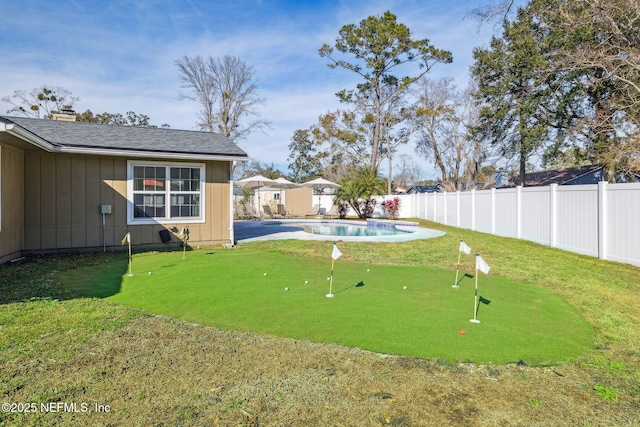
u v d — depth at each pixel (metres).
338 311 4.70
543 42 18.70
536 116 21.56
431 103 32.84
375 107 31.53
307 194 32.41
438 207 21.06
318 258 8.77
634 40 13.06
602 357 3.60
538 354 3.60
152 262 8.05
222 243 11.30
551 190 11.04
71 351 3.39
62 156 9.59
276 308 4.82
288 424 2.38
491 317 4.59
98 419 2.38
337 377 3.02
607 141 16.42
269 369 3.13
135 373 3.01
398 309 4.80
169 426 2.33
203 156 10.57
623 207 8.50
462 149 33.41
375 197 26.31
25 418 2.37
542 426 2.43
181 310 4.73
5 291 5.54
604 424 2.46
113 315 4.43
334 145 35.28
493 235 14.15
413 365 3.27
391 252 9.70
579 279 7.00
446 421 2.46
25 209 9.22
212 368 3.12
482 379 3.07
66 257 8.88
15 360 3.18
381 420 2.45
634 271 7.67
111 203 10.12
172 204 10.79
